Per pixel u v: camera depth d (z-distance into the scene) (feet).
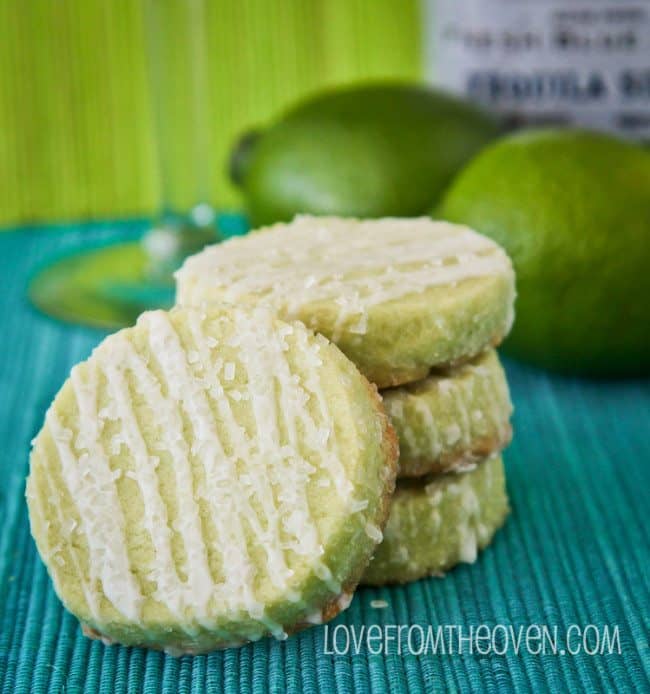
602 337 1.11
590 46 1.38
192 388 0.85
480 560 0.93
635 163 1.11
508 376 1.17
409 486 0.90
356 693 0.82
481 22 1.39
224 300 0.89
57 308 1.28
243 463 0.83
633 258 1.09
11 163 1.52
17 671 0.84
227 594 0.82
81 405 0.86
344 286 0.89
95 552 0.84
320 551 0.81
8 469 1.03
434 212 1.17
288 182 1.24
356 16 1.51
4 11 1.48
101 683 0.83
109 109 1.52
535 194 1.09
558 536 0.95
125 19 1.50
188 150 1.36
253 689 0.82
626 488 1.01
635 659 0.84
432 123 1.25
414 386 0.90
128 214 1.55
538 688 0.82
